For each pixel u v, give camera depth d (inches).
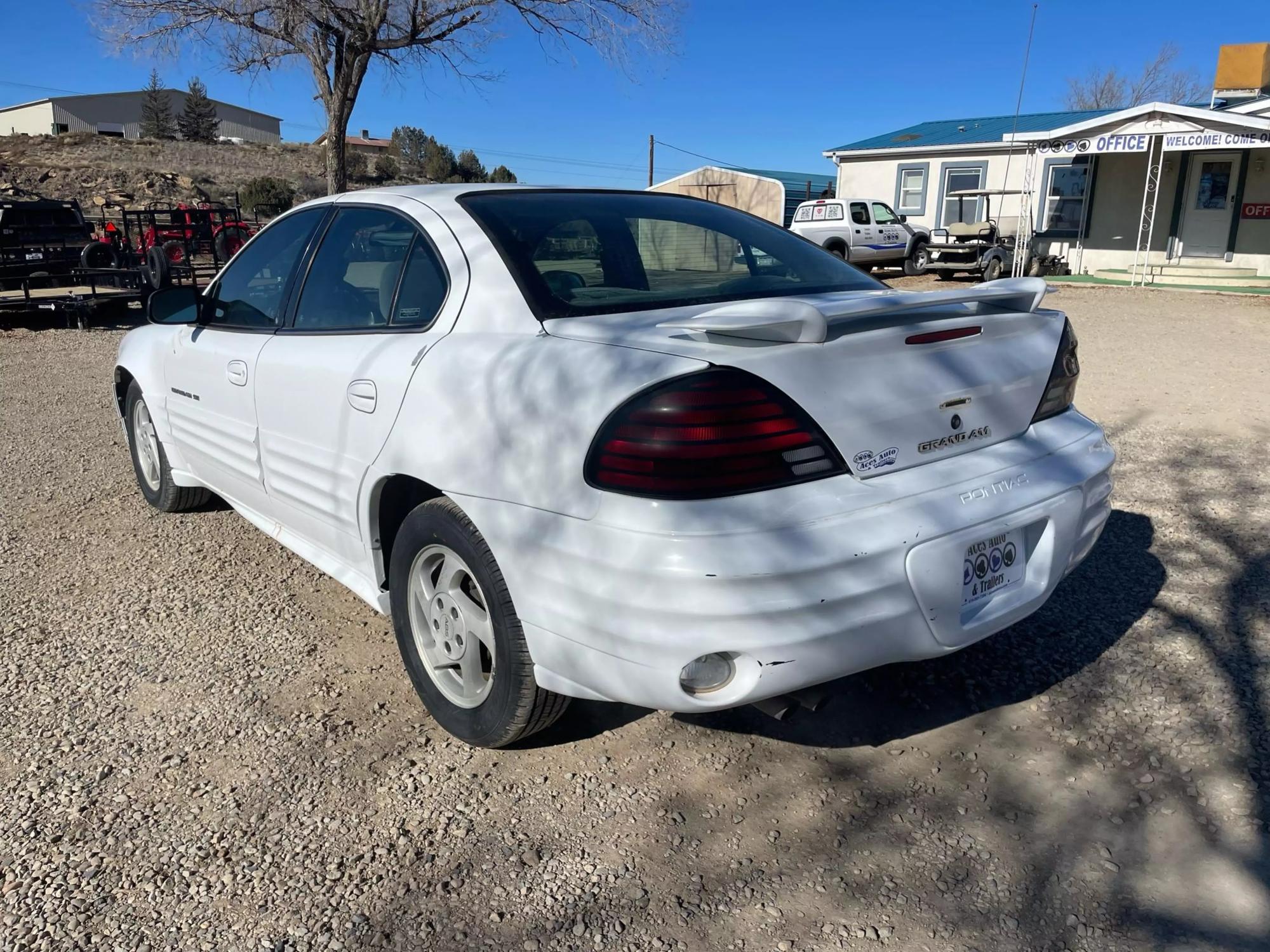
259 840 98.0
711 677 88.0
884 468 91.8
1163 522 185.5
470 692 110.5
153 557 175.9
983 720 118.1
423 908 88.5
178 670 133.3
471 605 108.4
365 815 101.7
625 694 89.9
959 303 99.4
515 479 94.3
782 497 85.4
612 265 116.7
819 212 843.4
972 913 86.7
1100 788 104.1
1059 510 103.8
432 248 117.5
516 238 113.9
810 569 83.9
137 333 197.8
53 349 478.9
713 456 83.3
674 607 83.6
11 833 99.3
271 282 147.9
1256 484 210.4
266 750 113.7
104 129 2795.3
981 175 887.1
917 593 89.9
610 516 86.0
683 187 1129.4
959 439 98.8
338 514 124.9
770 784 106.3
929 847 95.5
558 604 91.1
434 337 111.0
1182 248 784.3
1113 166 803.4
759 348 86.8
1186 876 90.7
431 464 103.9
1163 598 150.3
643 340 92.2
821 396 88.0
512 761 111.1
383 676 131.5
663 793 105.0
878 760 110.4
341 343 125.1
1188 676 126.3
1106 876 90.9
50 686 129.1
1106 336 476.1
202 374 159.2
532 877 92.3
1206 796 102.0
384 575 123.0
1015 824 98.7
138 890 91.0
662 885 91.0
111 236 705.0
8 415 309.3
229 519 197.0
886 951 82.7
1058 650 134.4
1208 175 764.6
